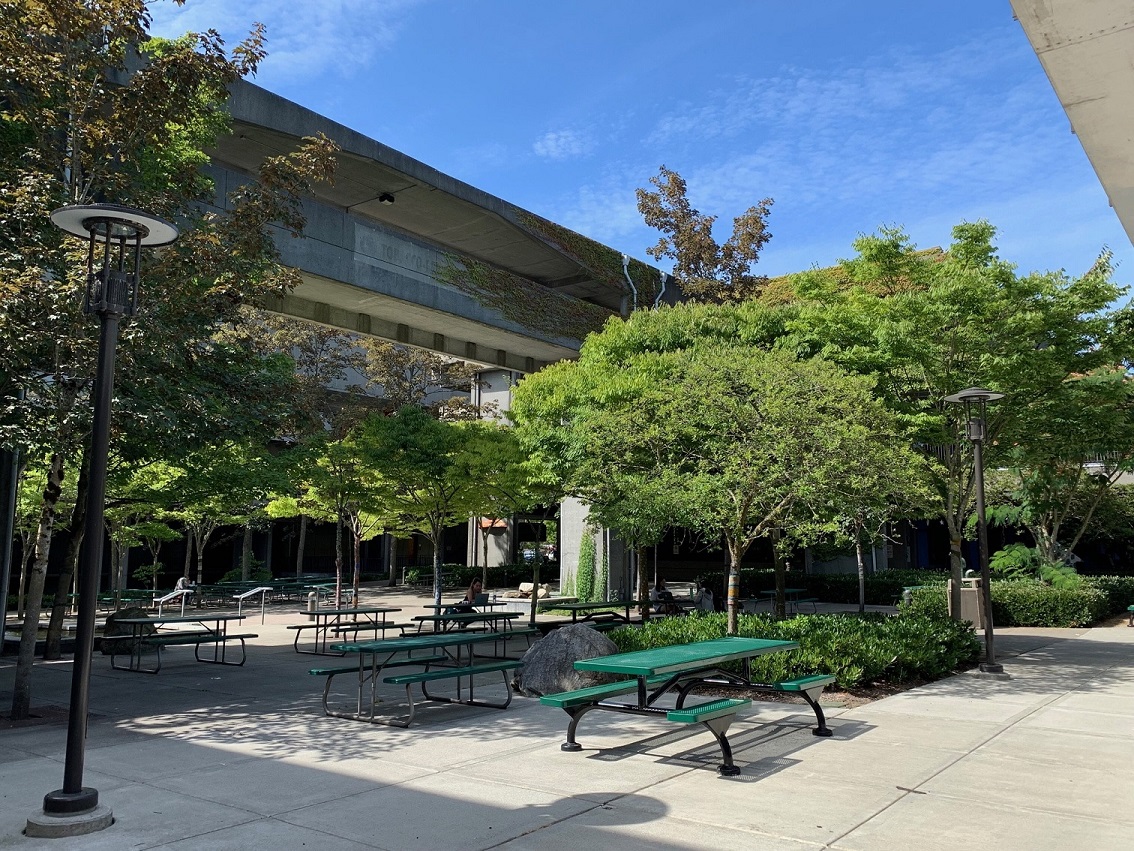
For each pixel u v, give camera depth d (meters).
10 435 9.12
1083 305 13.69
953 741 8.19
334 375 38.03
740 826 5.60
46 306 9.13
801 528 11.44
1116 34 4.00
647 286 32.03
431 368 39.12
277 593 34.53
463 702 10.35
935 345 14.09
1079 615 20.67
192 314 10.79
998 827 5.59
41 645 15.91
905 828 5.56
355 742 8.29
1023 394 14.79
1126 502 28.45
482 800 6.23
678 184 35.66
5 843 5.35
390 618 23.98
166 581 42.75
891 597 28.89
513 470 18.00
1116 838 5.38
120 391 9.82
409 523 23.88
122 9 10.27
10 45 9.41
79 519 12.27
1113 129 4.80
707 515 11.30
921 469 13.64
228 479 14.62
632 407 13.28
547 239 27.81
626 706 7.90
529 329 26.61
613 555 29.80
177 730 8.95
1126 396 16.28
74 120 10.32
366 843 5.30
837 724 9.00
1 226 9.62
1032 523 27.19
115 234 6.49
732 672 10.57
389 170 22.08
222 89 11.23
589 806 6.05
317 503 24.58
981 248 14.34
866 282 16.22
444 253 23.59
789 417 10.66
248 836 5.45
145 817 5.86
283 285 11.26
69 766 5.80
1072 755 7.63
